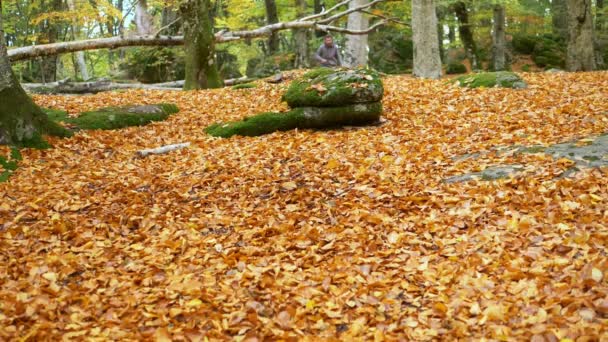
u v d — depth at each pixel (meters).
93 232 5.62
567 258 4.29
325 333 3.71
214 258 4.98
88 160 8.05
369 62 27.05
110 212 6.09
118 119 9.97
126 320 3.87
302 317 3.89
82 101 11.80
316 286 4.32
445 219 5.30
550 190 5.48
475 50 24.84
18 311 3.94
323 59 13.91
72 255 4.98
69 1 18.02
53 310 4.01
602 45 26.83
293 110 9.34
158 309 4.05
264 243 5.26
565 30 30.44
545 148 6.71
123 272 4.73
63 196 6.51
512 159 6.55
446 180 6.32
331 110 9.17
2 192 6.56
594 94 10.22
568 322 3.47
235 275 4.55
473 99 10.47
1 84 8.10
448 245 4.85
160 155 8.39
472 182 6.05
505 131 8.09
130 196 6.57
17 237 5.45
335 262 4.66
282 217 5.77
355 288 4.25
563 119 8.31
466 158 6.95
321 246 5.10
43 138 8.38
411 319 3.79
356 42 18.70
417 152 7.44
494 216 5.21
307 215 5.80
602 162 5.93
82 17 16.91
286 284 4.37
